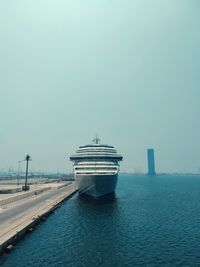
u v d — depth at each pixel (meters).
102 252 31.55
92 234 40.19
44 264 27.05
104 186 75.56
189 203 83.69
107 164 79.31
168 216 58.12
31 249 31.50
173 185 198.50
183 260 29.14
